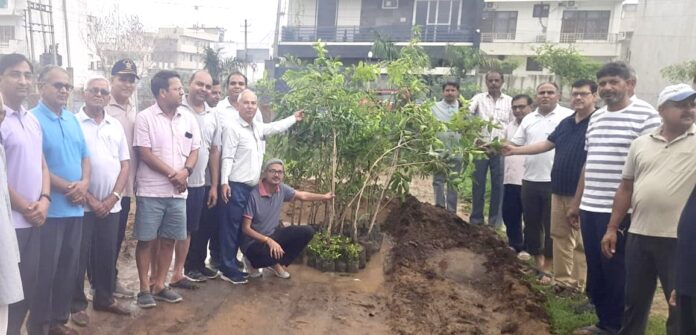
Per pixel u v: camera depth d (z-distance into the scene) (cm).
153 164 432
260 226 519
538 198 610
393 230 724
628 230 395
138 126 435
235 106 520
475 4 2238
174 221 450
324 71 610
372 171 623
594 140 443
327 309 479
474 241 695
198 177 483
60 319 389
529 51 2753
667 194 361
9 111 339
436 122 585
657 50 2489
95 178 402
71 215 377
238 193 505
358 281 552
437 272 591
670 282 365
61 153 370
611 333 436
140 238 438
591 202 441
